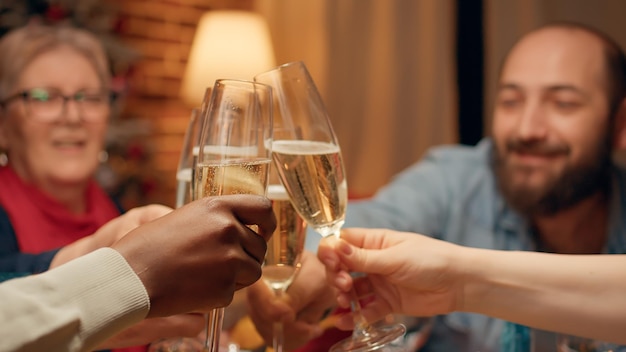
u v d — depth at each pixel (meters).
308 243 0.82
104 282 0.42
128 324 0.43
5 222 0.93
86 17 1.85
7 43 1.02
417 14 2.63
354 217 0.98
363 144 2.77
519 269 0.62
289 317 0.68
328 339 0.87
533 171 0.92
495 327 0.85
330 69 2.81
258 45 2.41
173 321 0.62
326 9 2.80
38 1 1.71
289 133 0.57
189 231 0.45
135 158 2.08
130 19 2.41
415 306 0.65
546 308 0.61
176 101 2.60
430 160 1.13
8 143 1.02
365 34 2.74
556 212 0.92
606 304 0.60
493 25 2.31
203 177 0.51
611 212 0.91
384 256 0.61
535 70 0.91
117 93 1.11
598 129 0.90
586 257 0.62
